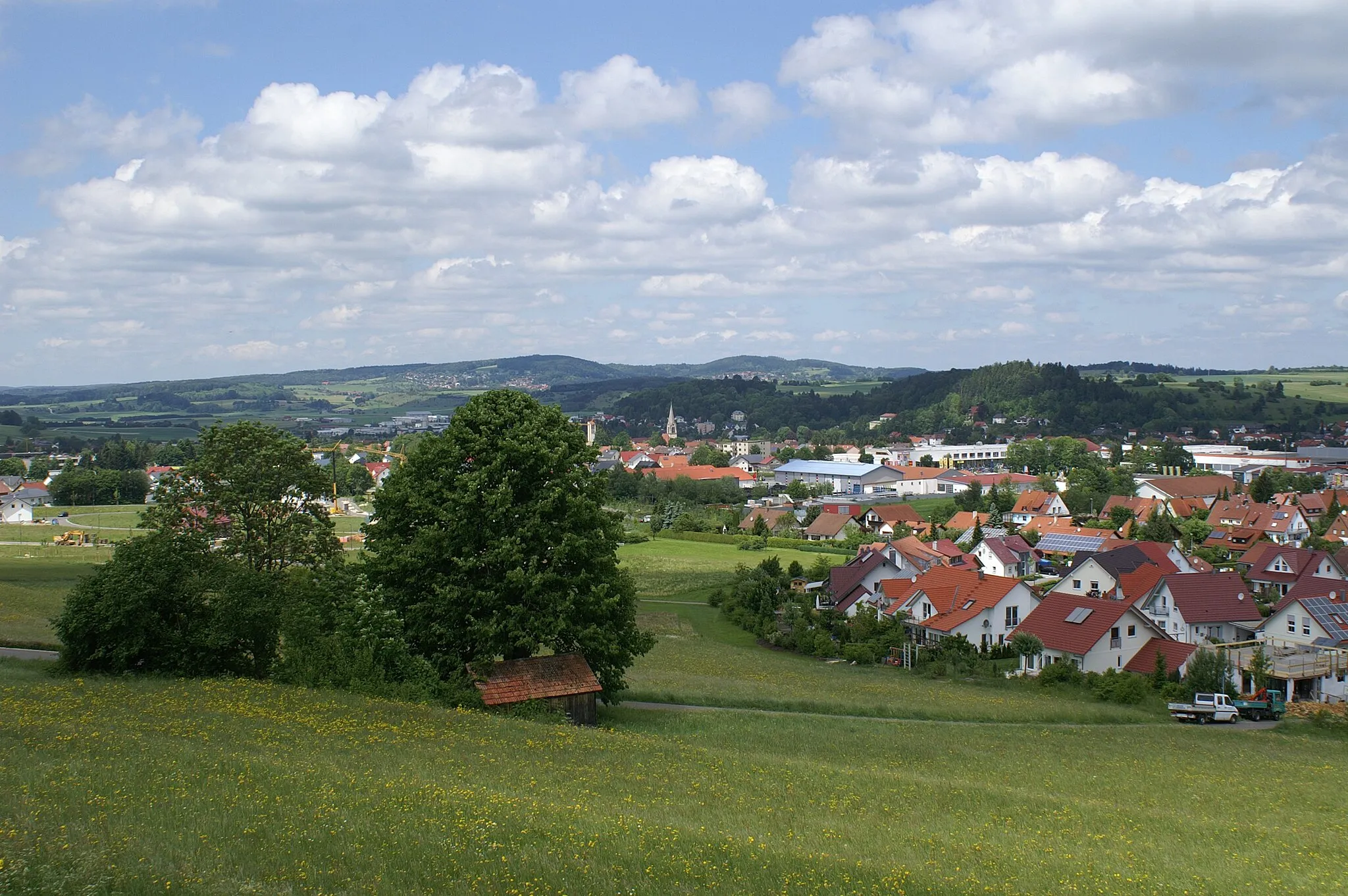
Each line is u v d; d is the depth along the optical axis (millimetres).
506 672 38844
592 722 38781
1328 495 143000
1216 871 22641
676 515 159500
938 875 20297
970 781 31922
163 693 33500
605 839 20344
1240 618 68938
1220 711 49562
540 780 26234
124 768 22641
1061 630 63312
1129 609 61531
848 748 36969
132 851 16531
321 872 16828
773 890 18203
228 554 45000
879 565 89938
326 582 41188
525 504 40375
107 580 38844
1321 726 47562
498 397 43094
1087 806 28594
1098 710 50000
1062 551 119062
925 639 72562
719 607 91688
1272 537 121188
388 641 37375
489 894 16672
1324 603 64312
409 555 39000
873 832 23828
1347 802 31781
